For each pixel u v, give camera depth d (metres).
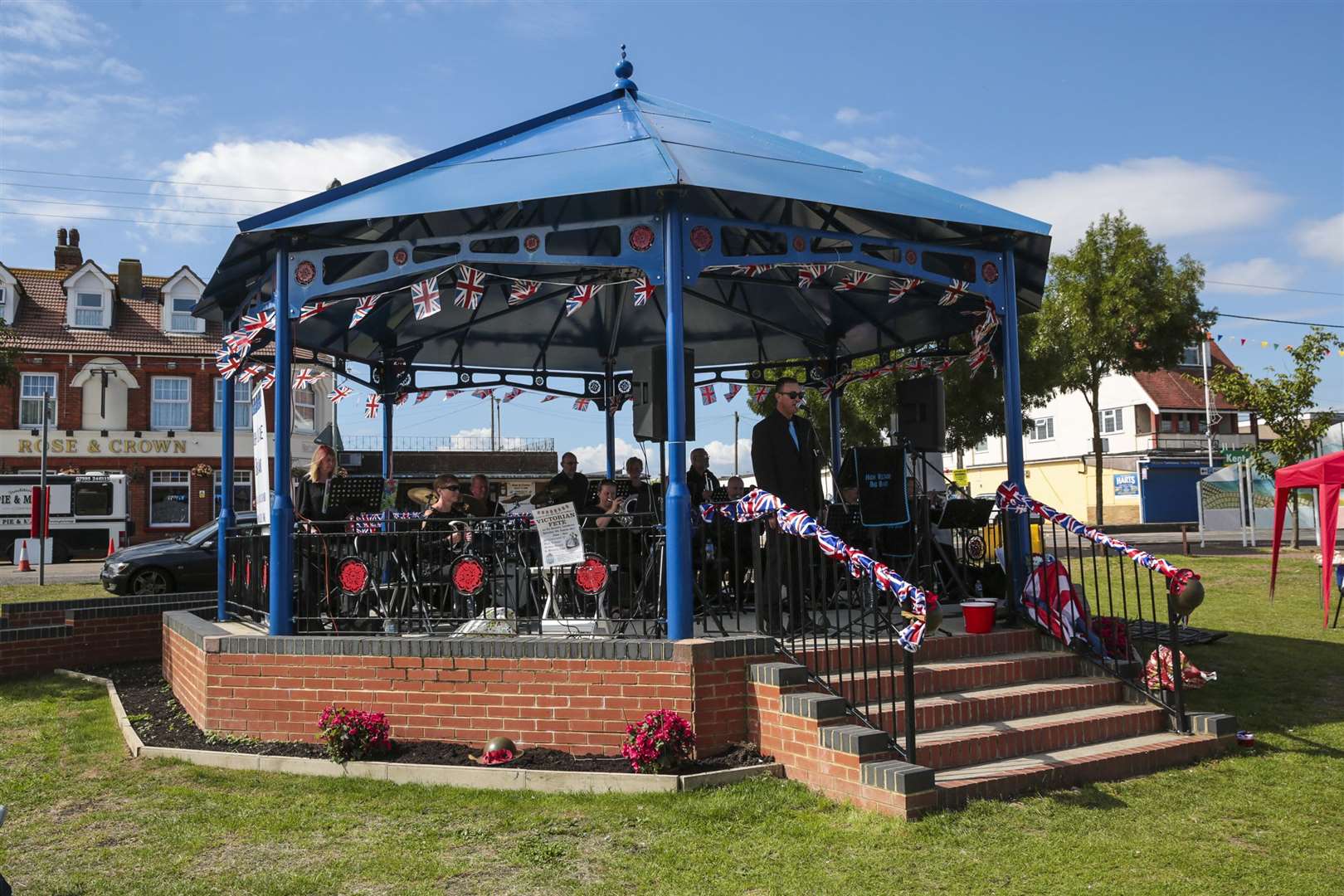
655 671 5.98
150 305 36.84
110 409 34.66
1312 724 7.26
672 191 6.53
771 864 4.55
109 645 10.77
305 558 7.34
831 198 6.85
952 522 8.52
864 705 6.11
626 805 5.35
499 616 6.84
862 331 11.42
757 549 6.52
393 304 10.38
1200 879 4.41
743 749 5.98
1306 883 4.38
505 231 6.84
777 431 7.44
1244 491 27.98
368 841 4.95
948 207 7.57
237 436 35.91
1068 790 5.64
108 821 5.35
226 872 4.59
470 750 6.23
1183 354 26.58
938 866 4.51
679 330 6.47
